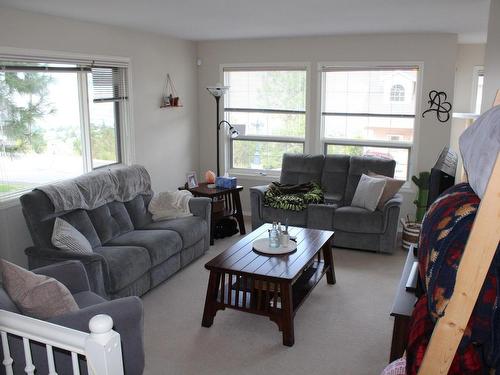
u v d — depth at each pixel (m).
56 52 4.29
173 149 6.25
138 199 4.85
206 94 6.67
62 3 3.65
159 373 3.03
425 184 5.49
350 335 3.49
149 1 3.59
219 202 5.52
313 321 3.70
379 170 5.60
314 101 6.13
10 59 3.87
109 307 2.55
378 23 4.79
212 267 3.49
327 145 6.29
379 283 4.41
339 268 4.78
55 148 4.49
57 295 2.55
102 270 3.51
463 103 6.86
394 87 5.82
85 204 4.11
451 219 1.18
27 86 4.14
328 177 5.87
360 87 5.97
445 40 5.50
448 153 4.82
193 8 3.91
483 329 1.17
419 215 5.57
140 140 5.57
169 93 6.05
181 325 3.63
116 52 5.06
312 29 5.27
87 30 4.64
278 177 6.49
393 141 5.95
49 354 1.75
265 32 5.54
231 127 6.38
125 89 5.27
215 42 6.47
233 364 3.13
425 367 1.23
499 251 1.15
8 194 4.02
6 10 3.80
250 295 3.69
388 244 5.10
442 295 1.14
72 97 4.63
